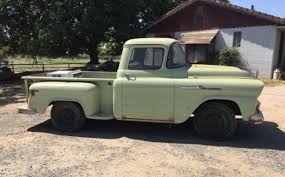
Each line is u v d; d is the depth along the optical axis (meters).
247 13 19.16
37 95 7.53
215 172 5.33
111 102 7.46
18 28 20.48
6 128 7.84
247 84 6.49
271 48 18.64
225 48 19.77
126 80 7.01
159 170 5.39
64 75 8.12
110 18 19.56
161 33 23.52
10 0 19.19
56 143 6.73
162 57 6.95
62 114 7.52
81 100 7.25
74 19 19.41
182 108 6.81
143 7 22.33
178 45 7.60
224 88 6.55
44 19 19.08
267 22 18.61
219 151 6.27
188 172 5.32
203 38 20.58
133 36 20.75
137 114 7.06
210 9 20.92
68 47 21.41
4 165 5.59
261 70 19.16
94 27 18.92
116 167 5.51
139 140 6.93
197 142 6.79
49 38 18.81
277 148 6.46
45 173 5.27
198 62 21.41
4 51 19.95
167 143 6.73
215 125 6.85
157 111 6.93
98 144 6.67
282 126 8.05
